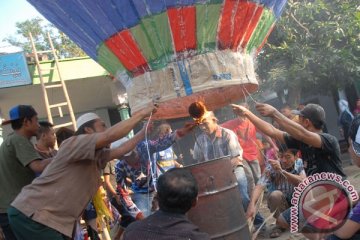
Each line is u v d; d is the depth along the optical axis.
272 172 4.37
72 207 2.78
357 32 8.25
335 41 8.35
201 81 2.54
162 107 3.29
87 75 8.44
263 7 2.71
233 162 4.48
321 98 11.80
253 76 2.79
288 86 8.29
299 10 7.98
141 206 4.29
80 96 9.81
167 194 2.12
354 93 11.16
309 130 3.15
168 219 2.10
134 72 2.67
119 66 2.72
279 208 4.47
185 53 2.55
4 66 7.77
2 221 3.29
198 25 2.52
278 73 7.98
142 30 2.50
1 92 8.34
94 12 2.52
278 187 4.51
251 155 5.21
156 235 2.05
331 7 8.23
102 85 9.31
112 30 2.56
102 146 2.69
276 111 2.90
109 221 4.34
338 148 3.05
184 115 3.48
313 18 8.20
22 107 3.31
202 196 3.00
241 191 4.46
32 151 3.18
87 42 2.76
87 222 4.32
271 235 4.68
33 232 2.71
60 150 2.78
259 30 2.80
